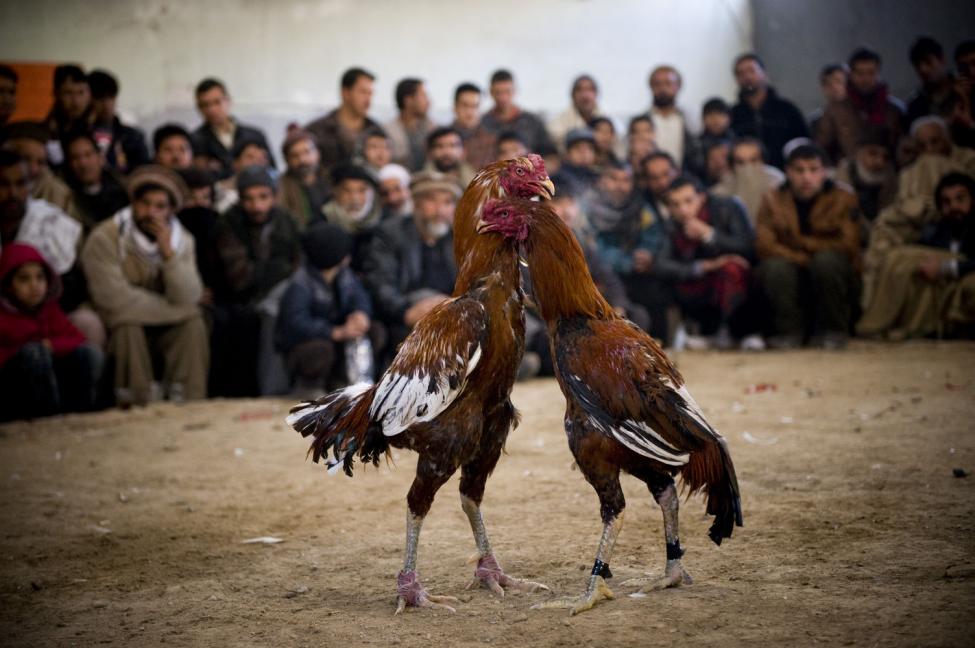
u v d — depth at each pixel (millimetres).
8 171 9031
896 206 11156
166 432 8008
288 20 13922
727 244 11094
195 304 9398
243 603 4008
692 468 3719
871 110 12102
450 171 10969
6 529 5363
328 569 4402
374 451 3945
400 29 14375
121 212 9367
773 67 15461
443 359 3674
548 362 9922
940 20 13367
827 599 3574
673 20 15234
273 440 7504
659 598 3699
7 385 8680
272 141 13945
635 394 3537
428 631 3562
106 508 5738
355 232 10219
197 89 11328
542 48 14891
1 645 3684
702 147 12492
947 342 10523
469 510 4023
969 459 5555
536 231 3752
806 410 7363
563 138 12344
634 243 11094
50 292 8875
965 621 3264
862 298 11250
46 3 12914
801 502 4914
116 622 3869
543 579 4070
